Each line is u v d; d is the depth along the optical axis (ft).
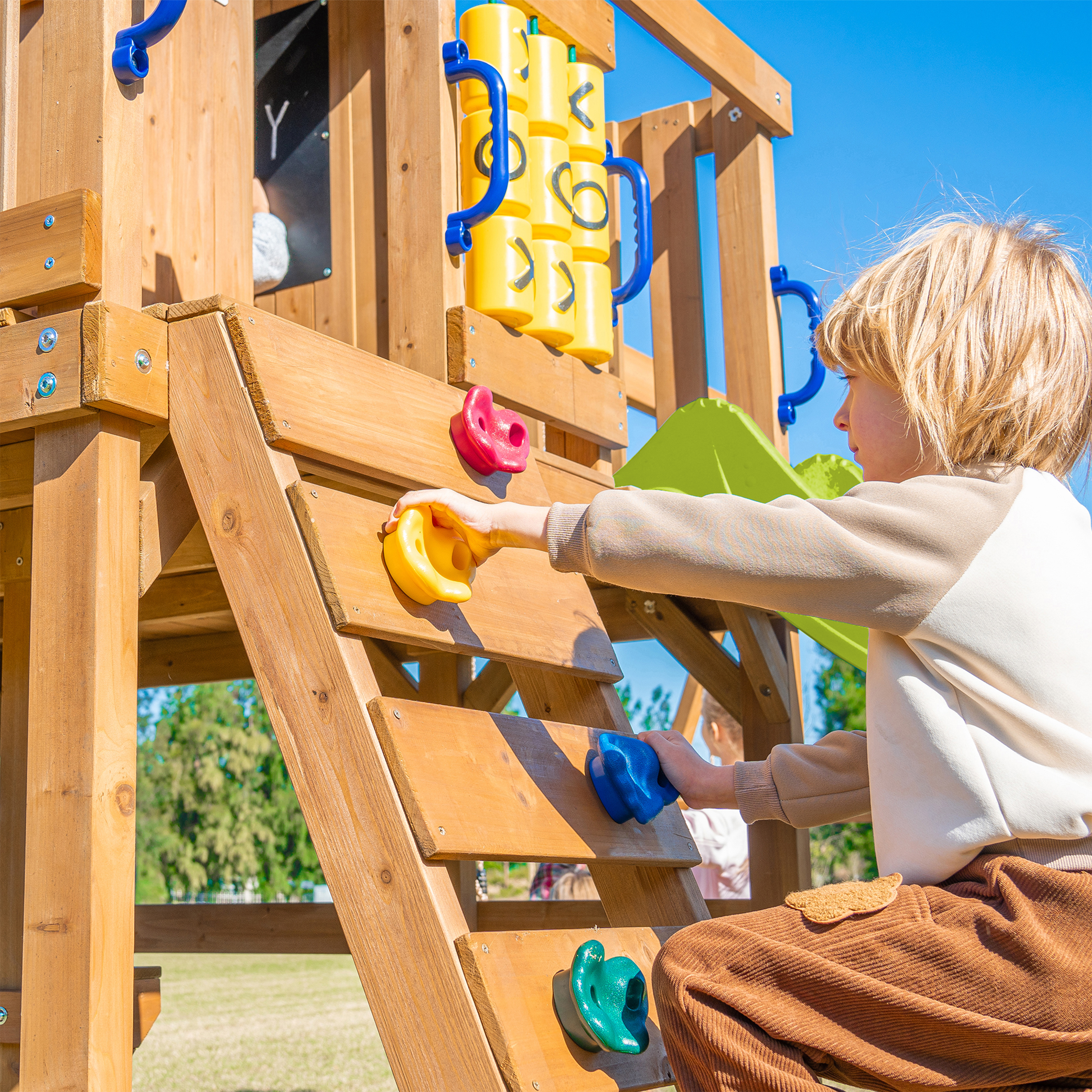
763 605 3.99
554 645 5.29
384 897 3.94
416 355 6.18
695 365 10.73
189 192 7.29
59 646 4.45
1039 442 3.94
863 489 3.96
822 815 4.80
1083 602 3.71
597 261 7.49
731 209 10.43
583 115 7.52
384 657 11.28
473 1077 3.71
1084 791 3.49
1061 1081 3.46
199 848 55.88
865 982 3.44
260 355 4.51
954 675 3.70
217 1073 12.79
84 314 4.47
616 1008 4.02
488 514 4.47
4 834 6.30
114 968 4.25
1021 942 3.36
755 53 10.37
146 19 5.20
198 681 11.77
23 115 4.95
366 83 7.82
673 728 14.19
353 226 7.78
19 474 5.27
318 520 4.29
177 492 4.83
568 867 14.94
